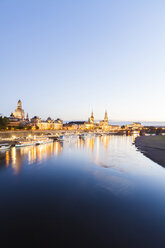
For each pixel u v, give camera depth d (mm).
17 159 50531
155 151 63750
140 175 34000
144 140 117500
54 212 19625
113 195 24359
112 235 15578
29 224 17250
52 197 23766
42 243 14508
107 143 109625
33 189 26844
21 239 15008
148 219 18141
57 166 42375
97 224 17250
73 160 50156
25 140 95250
